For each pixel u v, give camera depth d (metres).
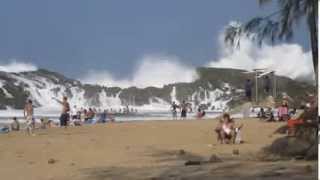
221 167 18.84
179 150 26.47
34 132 40.03
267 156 21.59
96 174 19.42
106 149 27.92
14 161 24.17
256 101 75.44
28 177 19.58
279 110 48.38
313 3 19.61
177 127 42.47
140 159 23.44
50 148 28.66
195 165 19.97
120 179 18.05
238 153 24.03
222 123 30.28
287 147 21.47
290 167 18.00
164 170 19.19
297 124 21.91
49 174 20.06
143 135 35.81
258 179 16.11
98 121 66.38
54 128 45.22
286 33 21.58
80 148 28.52
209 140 32.03
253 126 40.78
